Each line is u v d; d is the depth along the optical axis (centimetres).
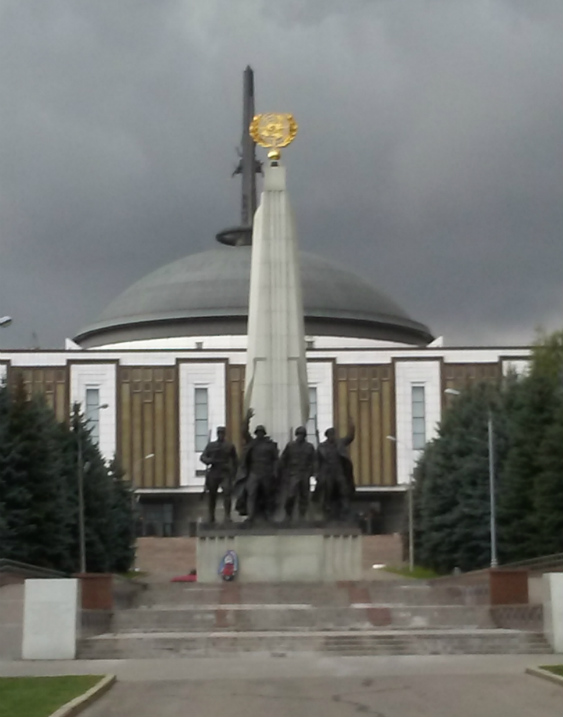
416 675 2550
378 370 12212
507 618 3488
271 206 5022
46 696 2159
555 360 8500
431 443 8456
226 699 2212
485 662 2811
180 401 12175
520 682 2402
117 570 8575
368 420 12156
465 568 7456
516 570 3619
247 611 3553
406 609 3594
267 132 5091
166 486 12069
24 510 6159
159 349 12500
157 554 10000
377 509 12300
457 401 8281
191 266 14612
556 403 6650
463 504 7375
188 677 2573
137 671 2705
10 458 6172
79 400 12112
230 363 12212
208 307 13888
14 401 6344
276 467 4653
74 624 3017
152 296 14262
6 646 3167
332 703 2148
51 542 6322
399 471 12075
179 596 4044
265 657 2981
